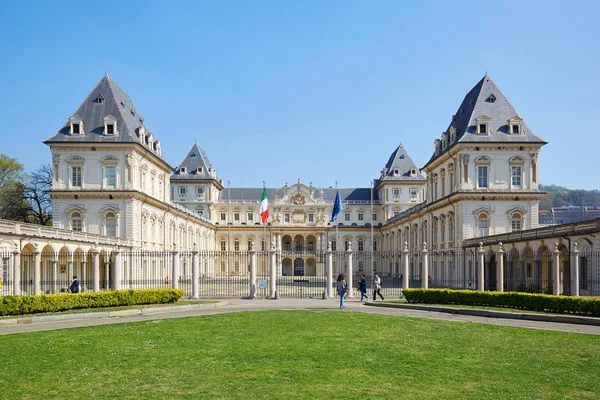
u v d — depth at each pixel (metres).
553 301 31.30
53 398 13.77
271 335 23.23
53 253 47.69
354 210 132.00
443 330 24.81
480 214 63.84
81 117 67.00
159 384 14.98
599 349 20.08
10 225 41.44
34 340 22.17
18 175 88.19
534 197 63.84
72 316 30.38
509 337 22.83
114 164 65.75
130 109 74.31
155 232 74.81
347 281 47.56
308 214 131.12
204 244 113.19
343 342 21.41
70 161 65.69
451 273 67.62
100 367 17.06
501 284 46.84
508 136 64.94
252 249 48.84
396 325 26.48
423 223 83.06
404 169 124.94
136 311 33.22
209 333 23.86
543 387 14.81
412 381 15.34
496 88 68.50
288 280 95.25
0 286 35.56
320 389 14.45
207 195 123.19
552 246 47.44
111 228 65.19
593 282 41.38
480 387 14.76
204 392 14.20
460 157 65.00
